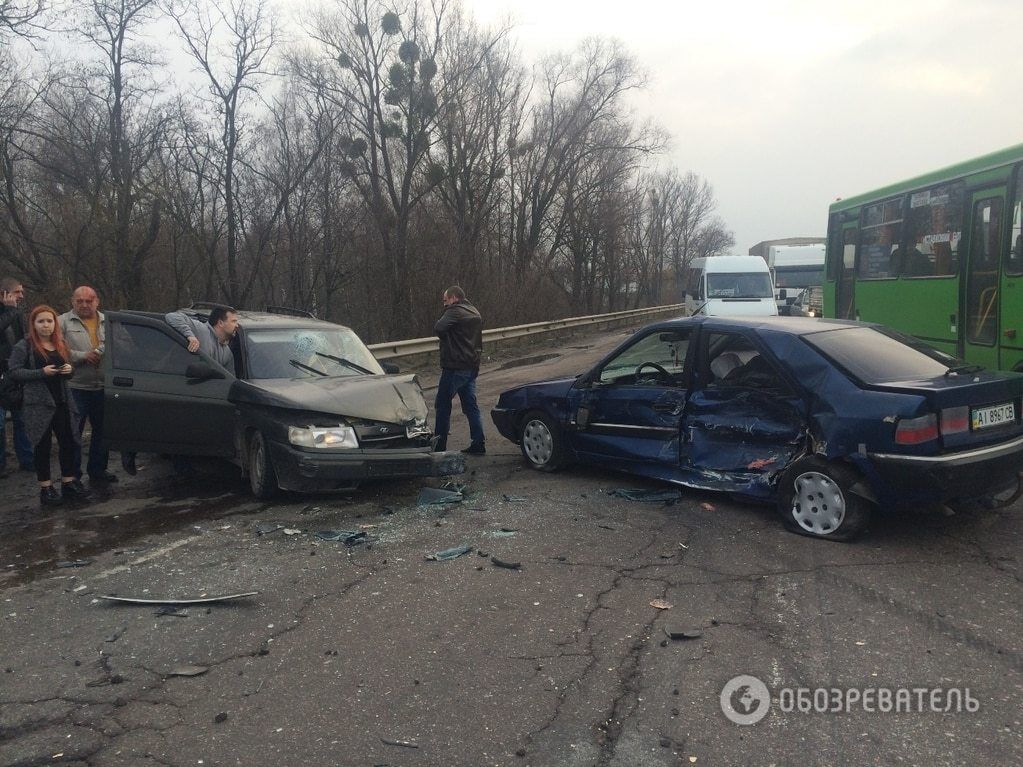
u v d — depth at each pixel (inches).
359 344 317.4
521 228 1435.8
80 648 156.6
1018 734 120.8
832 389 211.2
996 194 376.2
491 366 783.7
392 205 1098.7
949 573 185.5
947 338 420.2
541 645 153.6
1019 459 207.3
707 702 131.6
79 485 276.1
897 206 474.9
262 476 260.8
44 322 261.4
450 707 131.6
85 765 117.1
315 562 202.2
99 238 666.2
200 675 144.6
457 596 178.4
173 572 197.9
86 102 706.2
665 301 2898.6
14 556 215.3
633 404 261.3
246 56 792.9
